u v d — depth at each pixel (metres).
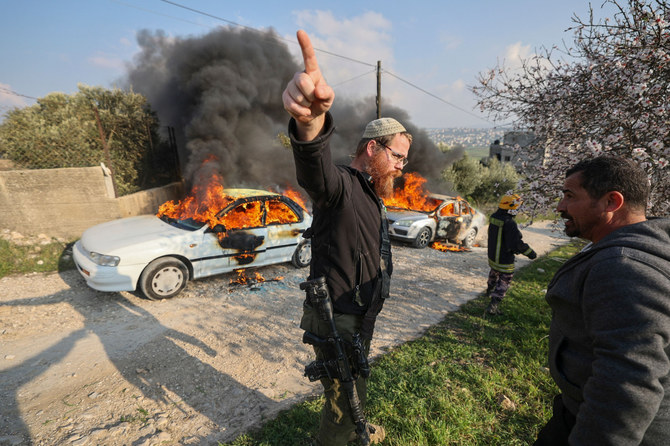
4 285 5.18
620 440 0.84
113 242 4.60
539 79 3.79
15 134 7.63
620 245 0.95
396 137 1.51
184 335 3.88
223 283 5.44
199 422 2.56
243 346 3.67
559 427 1.21
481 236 10.76
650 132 2.91
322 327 1.60
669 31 2.76
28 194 6.75
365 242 1.50
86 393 2.89
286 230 5.79
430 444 2.29
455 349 3.53
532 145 4.03
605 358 0.87
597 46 3.37
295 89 0.89
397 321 4.29
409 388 2.86
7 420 2.56
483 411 2.60
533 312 4.46
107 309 4.49
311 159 1.06
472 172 19.22
